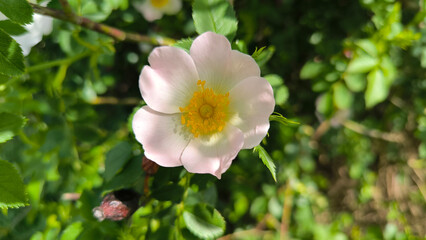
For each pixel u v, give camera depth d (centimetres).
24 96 24
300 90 32
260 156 14
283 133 27
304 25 30
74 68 27
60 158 25
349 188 40
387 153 38
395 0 25
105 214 17
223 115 15
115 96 32
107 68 30
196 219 18
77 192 24
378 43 23
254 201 33
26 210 22
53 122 25
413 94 34
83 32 22
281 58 31
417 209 39
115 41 21
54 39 23
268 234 33
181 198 18
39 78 24
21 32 15
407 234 33
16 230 22
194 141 16
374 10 23
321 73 26
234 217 33
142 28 28
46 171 24
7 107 23
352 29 28
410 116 35
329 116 26
